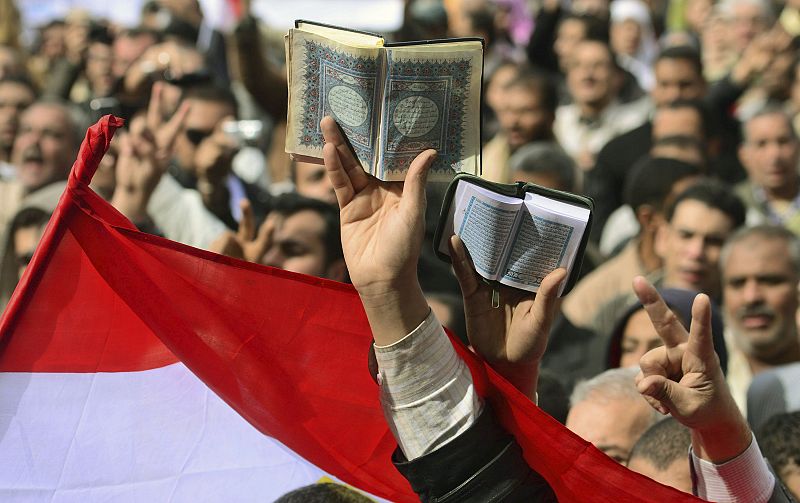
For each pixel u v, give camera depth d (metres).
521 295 2.46
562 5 10.24
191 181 6.14
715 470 2.50
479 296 2.46
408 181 2.25
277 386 2.66
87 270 2.60
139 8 10.27
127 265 2.59
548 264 2.42
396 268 2.26
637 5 10.75
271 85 7.53
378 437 2.69
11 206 6.43
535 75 7.41
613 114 8.81
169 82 6.28
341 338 2.62
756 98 8.70
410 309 2.29
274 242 4.82
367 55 2.26
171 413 2.70
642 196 5.88
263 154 7.32
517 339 2.45
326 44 2.27
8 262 5.20
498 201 2.36
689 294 4.24
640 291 2.43
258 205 6.30
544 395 3.97
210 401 2.72
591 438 3.47
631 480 2.43
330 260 4.89
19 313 2.58
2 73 8.88
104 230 2.57
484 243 2.41
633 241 5.93
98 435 2.65
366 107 2.28
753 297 4.86
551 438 2.43
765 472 2.52
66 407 2.63
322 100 2.29
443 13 8.56
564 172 6.24
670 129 7.52
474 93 2.30
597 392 3.56
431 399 2.30
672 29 11.57
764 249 4.86
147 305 2.61
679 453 3.08
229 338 2.64
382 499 2.76
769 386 4.29
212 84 6.36
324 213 4.89
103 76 8.33
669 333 2.44
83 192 2.55
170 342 2.64
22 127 6.45
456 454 2.29
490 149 7.64
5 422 2.60
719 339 4.25
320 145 2.31
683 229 5.51
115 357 2.66
